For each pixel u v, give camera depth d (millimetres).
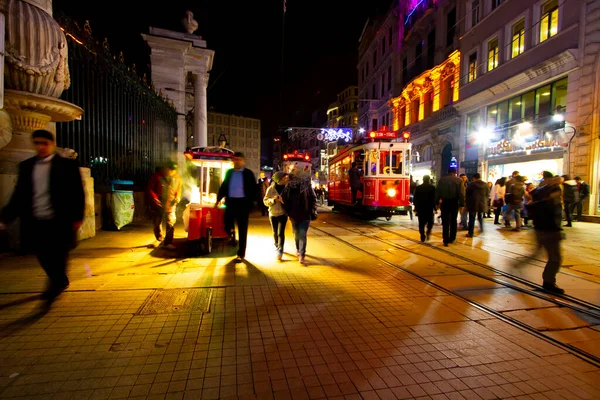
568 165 13516
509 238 9008
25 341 3025
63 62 6359
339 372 2660
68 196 3635
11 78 5801
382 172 12695
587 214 12859
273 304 4020
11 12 5723
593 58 12656
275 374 2613
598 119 12516
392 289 4660
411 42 28469
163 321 3480
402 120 30422
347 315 3744
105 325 3363
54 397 2279
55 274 3748
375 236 9305
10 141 6184
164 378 2523
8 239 5949
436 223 12242
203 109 18562
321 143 64250
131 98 10852
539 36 15461
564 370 2750
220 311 3773
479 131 18938
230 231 6188
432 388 2486
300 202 5953
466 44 20797
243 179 5953
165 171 6875
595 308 4051
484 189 9133
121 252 6574
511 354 2980
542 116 15008
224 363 2744
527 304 4188
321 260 6320
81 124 8031
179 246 7223
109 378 2504
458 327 3494
